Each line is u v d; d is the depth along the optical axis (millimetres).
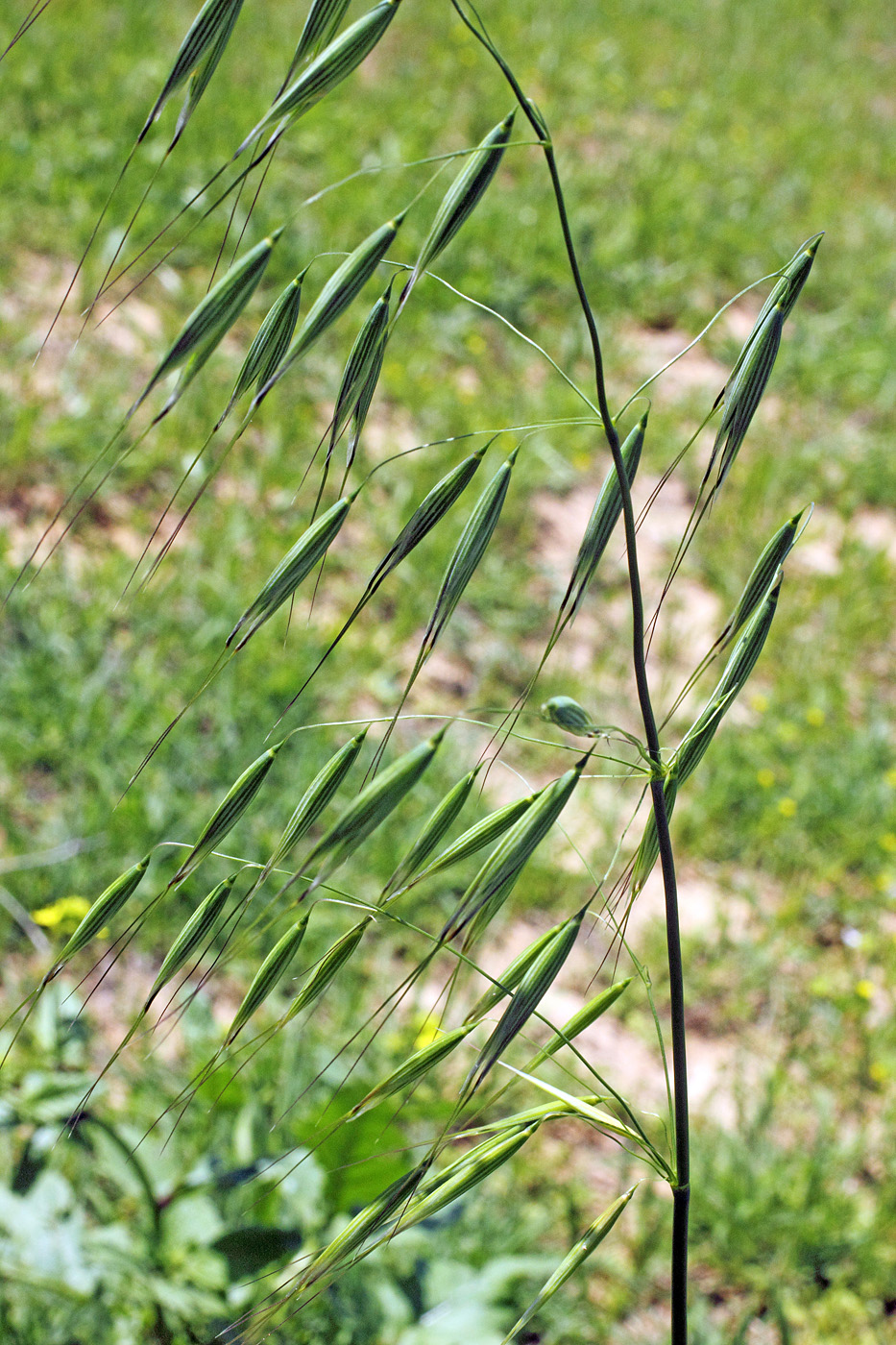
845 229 7699
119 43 6711
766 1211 2514
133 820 2951
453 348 5477
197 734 3307
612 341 5828
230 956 925
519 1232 2256
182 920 2832
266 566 3906
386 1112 1776
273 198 5695
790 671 4234
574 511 4855
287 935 987
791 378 6070
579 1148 2650
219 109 6270
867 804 3709
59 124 5828
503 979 1037
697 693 4059
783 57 10281
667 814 1038
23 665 3252
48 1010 2066
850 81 10305
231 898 2896
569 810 3506
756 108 9180
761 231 7180
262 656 3561
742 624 1092
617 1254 2424
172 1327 1781
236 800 938
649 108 8703
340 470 4457
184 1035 2422
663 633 4332
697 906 3369
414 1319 1854
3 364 4344
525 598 4285
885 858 3590
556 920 3186
